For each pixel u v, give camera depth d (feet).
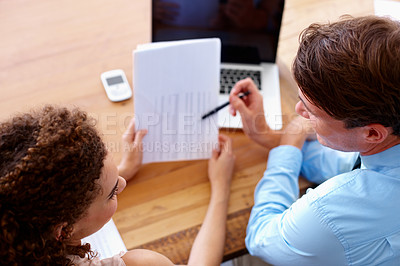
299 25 4.15
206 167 3.27
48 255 1.73
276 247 2.58
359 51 1.83
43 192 1.59
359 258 2.32
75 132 1.72
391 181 2.21
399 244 2.20
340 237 2.27
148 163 3.27
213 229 2.83
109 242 2.75
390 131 2.05
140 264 2.25
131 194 3.08
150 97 3.03
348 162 3.16
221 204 2.98
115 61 3.79
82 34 3.98
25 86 3.59
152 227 2.92
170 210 3.01
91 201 1.82
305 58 2.01
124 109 3.48
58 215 1.67
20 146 1.64
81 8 4.19
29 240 1.64
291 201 2.97
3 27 3.99
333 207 2.26
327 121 2.14
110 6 4.23
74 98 3.52
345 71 1.86
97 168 1.78
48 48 3.86
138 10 4.22
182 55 2.93
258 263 3.88
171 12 3.57
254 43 3.70
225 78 3.71
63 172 1.62
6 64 3.73
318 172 3.27
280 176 3.05
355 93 1.87
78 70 3.72
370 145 2.21
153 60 2.91
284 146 3.20
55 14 4.13
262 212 2.85
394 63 1.79
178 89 3.03
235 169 3.26
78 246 2.09
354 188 2.26
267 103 3.56
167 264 2.35
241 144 3.41
